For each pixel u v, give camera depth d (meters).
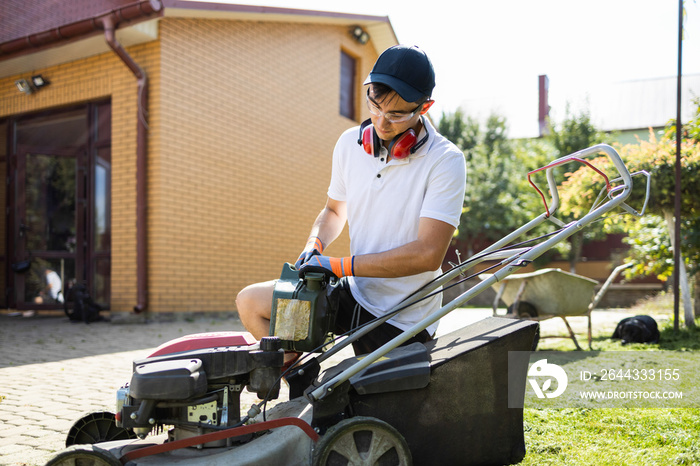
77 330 7.40
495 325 2.36
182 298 8.87
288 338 2.11
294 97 11.30
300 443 2.06
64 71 9.33
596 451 2.61
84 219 9.42
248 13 9.45
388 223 2.43
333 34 12.41
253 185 10.29
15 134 10.04
